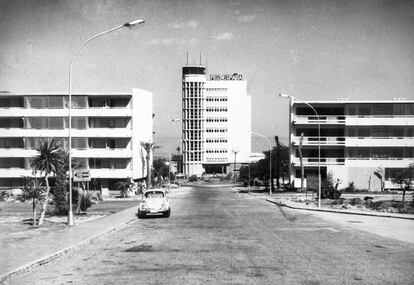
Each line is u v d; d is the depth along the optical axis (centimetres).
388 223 2414
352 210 3325
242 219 2681
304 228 2142
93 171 6781
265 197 5641
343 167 7100
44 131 6769
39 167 2875
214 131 17750
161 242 1647
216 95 17738
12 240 1681
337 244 1565
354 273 1048
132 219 2627
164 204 2861
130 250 1457
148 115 7719
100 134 6812
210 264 1174
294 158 7338
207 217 2842
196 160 17550
